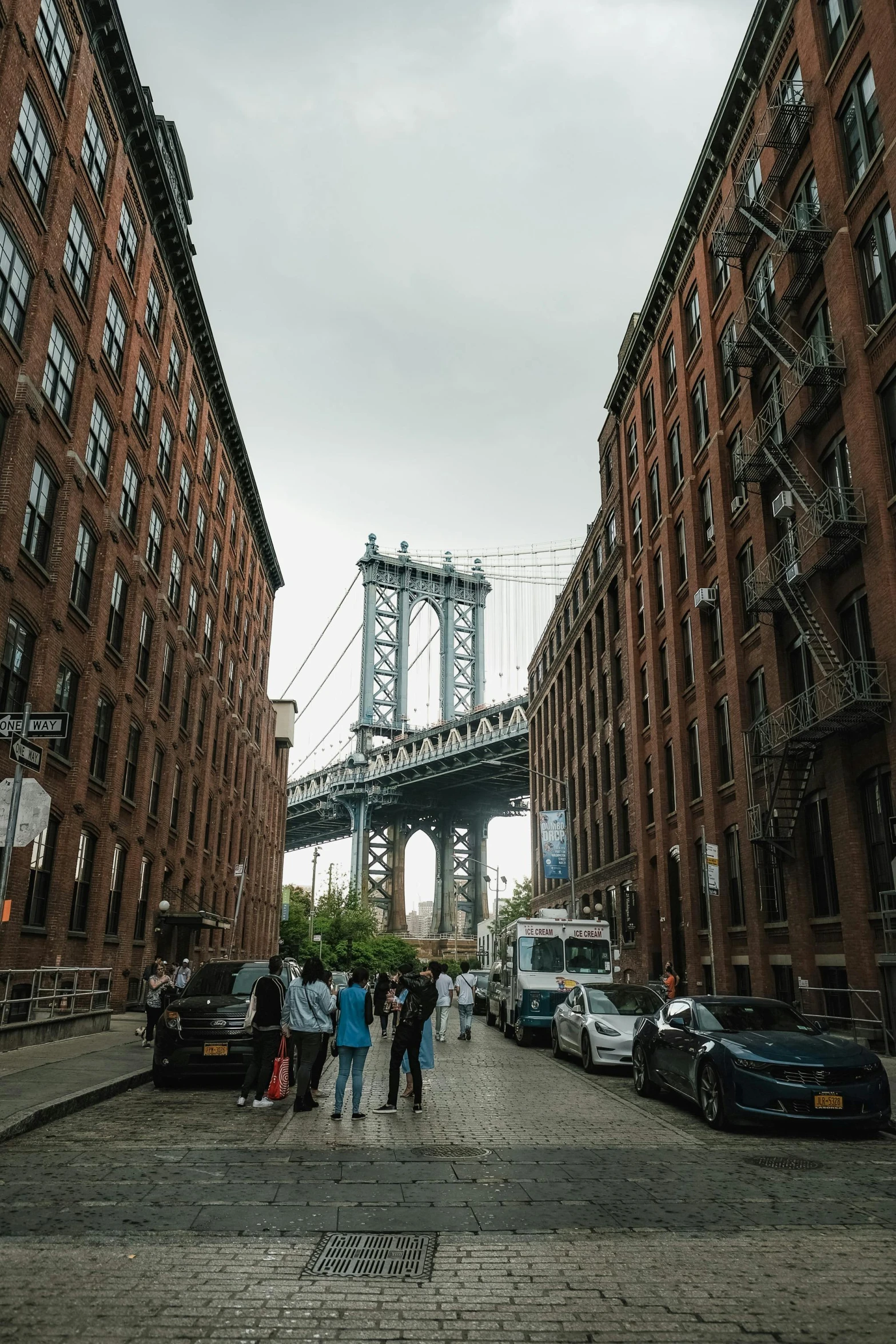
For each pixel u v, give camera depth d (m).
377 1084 14.81
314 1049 11.74
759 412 25.59
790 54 23.91
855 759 19.67
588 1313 4.96
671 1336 4.68
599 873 42.81
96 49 24.59
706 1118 11.23
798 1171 8.62
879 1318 4.90
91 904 25.97
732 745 26.17
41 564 21.48
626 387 39.69
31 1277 5.31
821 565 20.38
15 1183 7.55
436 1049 21.16
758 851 24.05
